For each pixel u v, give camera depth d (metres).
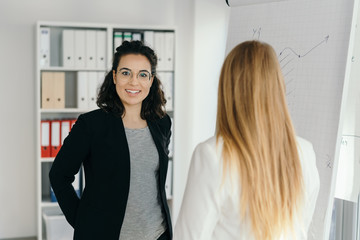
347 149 2.68
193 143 4.99
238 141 1.50
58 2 4.60
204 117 4.98
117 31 4.48
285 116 1.56
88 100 4.36
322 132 2.55
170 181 4.59
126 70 2.46
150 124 2.53
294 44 2.76
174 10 4.88
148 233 2.42
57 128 4.29
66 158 2.39
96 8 4.70
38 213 4.31
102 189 2.38
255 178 1.48
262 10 2.99
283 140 1.55
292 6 2.81
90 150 2.40
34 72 4.60
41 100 4.28
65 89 4.58
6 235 4.69
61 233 4.28
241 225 1.52
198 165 1.54
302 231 1.62
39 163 4.27
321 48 2.61
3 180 4.64
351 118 2.67
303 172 1.60
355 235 3.40
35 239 4.67
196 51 4.89
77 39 4.30
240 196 1.50
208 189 1.51
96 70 4.37
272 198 1.51
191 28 4.91
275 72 1.55
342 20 2.54
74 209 2.48
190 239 1.52
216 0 4.81
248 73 1.53
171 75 4.49
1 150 4.61
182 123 5.00
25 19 4.54
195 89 4.93
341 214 3.49
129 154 2.41
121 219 2.37
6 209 4.67
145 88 2.48
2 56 4.52
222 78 1.58
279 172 1.54
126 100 2.46
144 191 2.43
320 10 2.65
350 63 2.50
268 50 1.57
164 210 2.50
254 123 1.50
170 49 4.47
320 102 2.58
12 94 4.58
